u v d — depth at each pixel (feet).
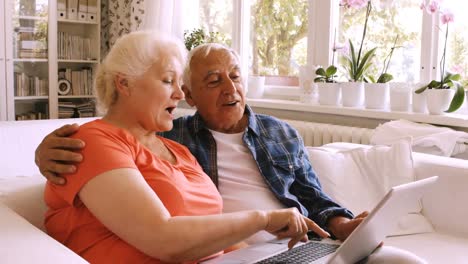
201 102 6.04
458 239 6.56
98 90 4.73
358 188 7.04
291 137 6.41
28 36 13.79
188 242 3.79
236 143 6.19
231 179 5.98
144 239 3.76
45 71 14.26
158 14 12.91
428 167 6.98
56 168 4.00
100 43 15.35
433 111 8.79
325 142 9.67
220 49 6.08
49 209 4.56
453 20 8.70
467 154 8.14
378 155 7.17
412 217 6.81
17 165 6.30
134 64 4.53
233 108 6.01
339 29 10.95
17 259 3.22
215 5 13.48
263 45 12.39
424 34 9.46
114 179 3.88
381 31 10.25
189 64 6.07
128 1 14.07
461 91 8.63
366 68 10.00
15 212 4.48
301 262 4.48
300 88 11.10
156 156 4.59
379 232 4.22
